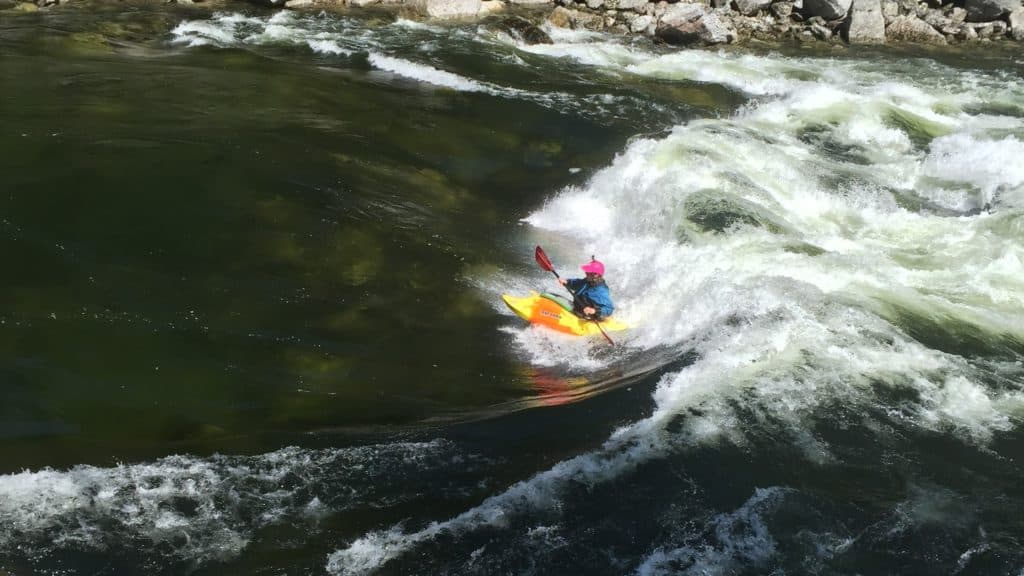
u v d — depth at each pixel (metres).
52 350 7.63
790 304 9.16
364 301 9.05
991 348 8.70
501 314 9.48
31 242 8.95
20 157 10.55
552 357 8.92
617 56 18.23
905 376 8.08
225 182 10.49
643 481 6.74
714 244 10.59
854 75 17.70
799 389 7.82
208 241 9.41
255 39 17.64
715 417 7.43
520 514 6.39
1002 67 18.50
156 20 18.80
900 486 6.81
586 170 12.81
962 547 6.29
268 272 9.13
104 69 14.48
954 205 12.45
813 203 12.15
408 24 19.61
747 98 15.91
